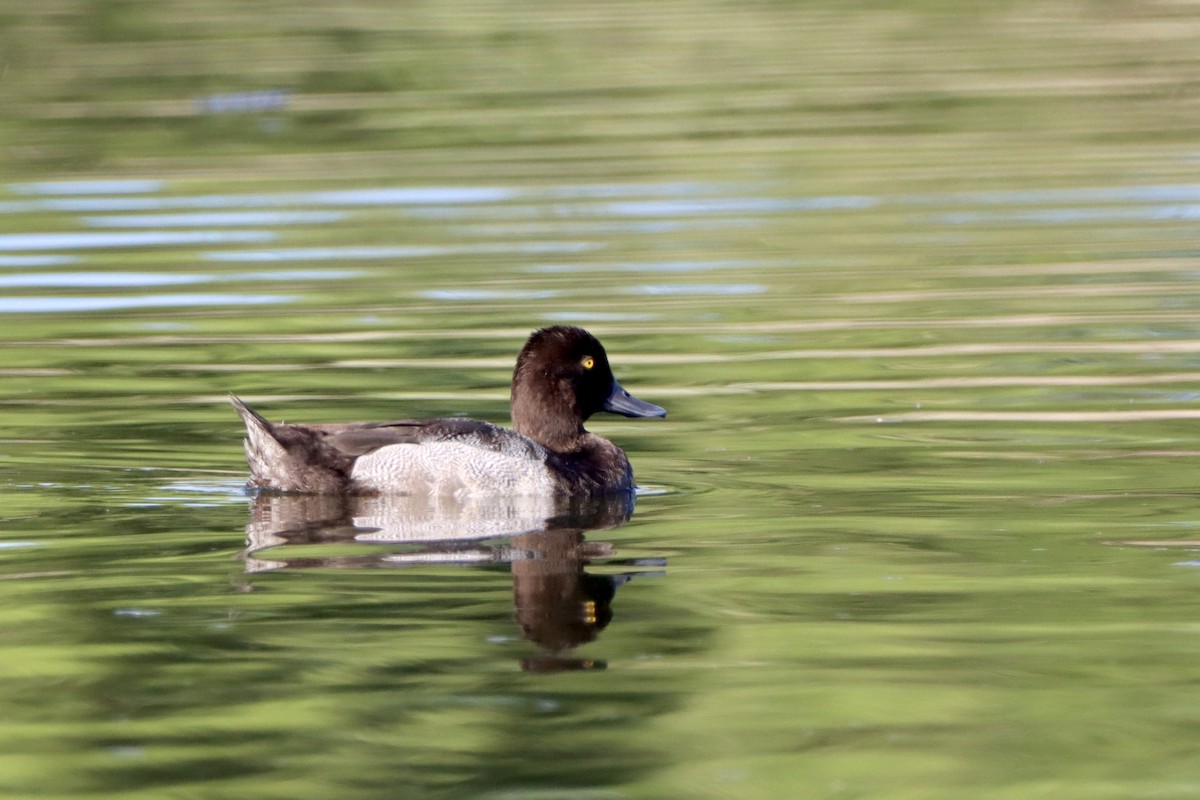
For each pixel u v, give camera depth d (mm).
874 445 14016
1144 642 9133
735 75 35094
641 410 13867
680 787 7473
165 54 37219
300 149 29203
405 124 31047
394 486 12539
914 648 9094
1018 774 7578
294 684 8617
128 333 18406
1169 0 41312
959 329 18281
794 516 11914
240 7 43156
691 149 28844
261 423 12609
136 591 10086
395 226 23938
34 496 12312
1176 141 28641
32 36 39375
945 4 42250
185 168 27828
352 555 10930
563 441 13578
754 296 19953
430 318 18984
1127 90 32750
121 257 22250
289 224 24031
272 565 10656
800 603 9867
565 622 9523
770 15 41281
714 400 15711
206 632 9352
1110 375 16297
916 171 27172
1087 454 13570
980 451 13742
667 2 43188
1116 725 8078
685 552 11023
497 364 17000
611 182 26609
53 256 22344
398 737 7996
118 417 14836
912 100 32438
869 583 10250
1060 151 28266
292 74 35188
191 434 14273
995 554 10844
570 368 13633
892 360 17062
